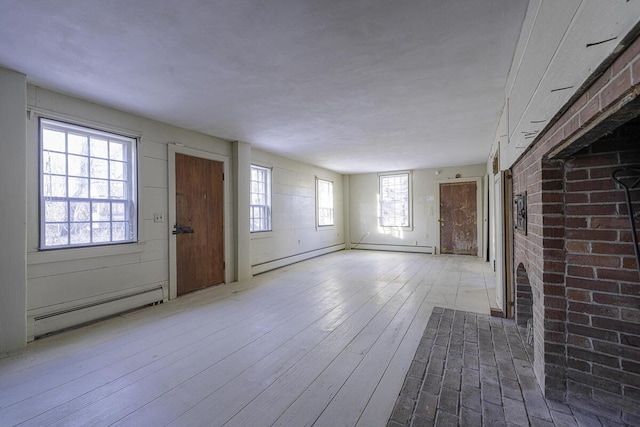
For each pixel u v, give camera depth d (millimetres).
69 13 1665
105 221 3156
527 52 1774
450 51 2143
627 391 1465
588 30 957
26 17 1694
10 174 2348
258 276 5035
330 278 4809
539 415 1542
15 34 1859
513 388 1784
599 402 1532
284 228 6000
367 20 1773
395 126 3953
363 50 2113
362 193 8375
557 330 1644
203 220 4219
